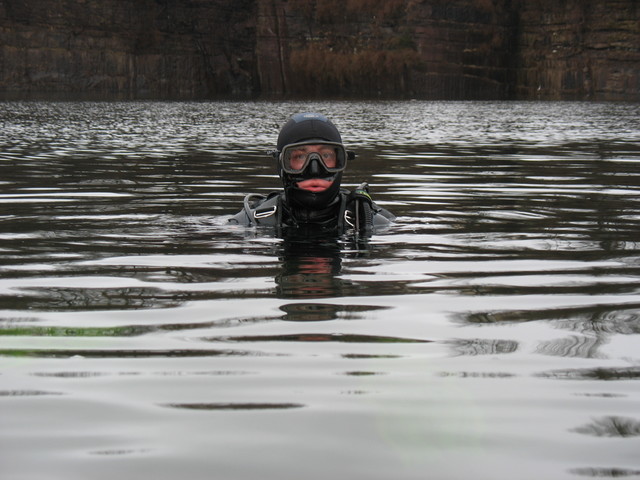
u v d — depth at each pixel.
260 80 52.84
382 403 1.75
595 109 31.62
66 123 19.27
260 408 1.72
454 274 3.26
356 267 3.40
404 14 50.16
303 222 4.50
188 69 51.69
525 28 51.16
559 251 3.80
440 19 49.75
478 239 4.15
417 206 5.57
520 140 14.03
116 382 1.90
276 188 6.71
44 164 9.00
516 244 4.00
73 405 1.74
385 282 3.09
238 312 2.60
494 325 2.45
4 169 8.34
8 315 2.58
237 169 8.55
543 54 50.50
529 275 3.23
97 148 11.73
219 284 3.05
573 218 4.95
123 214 5.07
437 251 3.79
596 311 2.62
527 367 2.01
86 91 49.28
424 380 1.91
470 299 2.81
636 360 2.07
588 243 4.03
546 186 6.91
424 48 49.81
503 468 1.42
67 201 5.76
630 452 1.49
